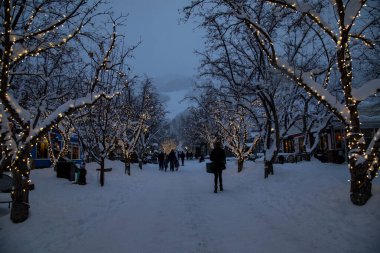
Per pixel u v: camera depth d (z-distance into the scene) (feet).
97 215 29.53
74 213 28.76
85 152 54.19
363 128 72.33
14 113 24.73
